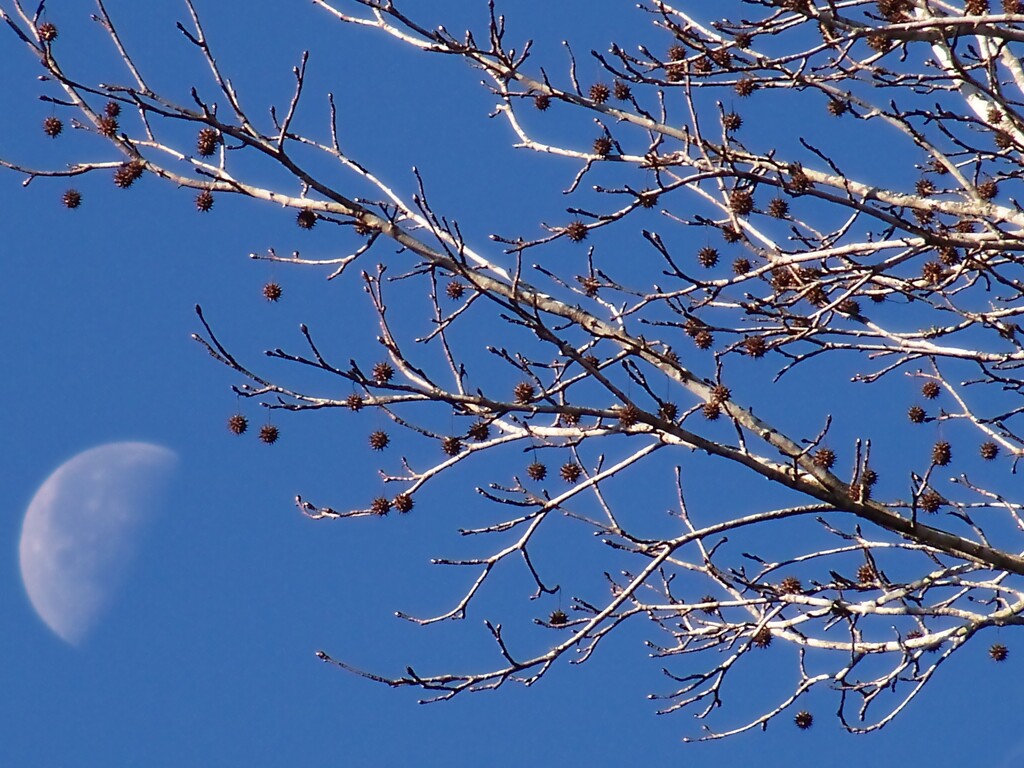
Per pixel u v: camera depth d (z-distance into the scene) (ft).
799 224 97.09
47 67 94.27
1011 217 88.74
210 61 92.02
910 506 94.38
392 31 99.81
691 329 93.04
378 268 86.48
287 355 83.87
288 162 93.25
